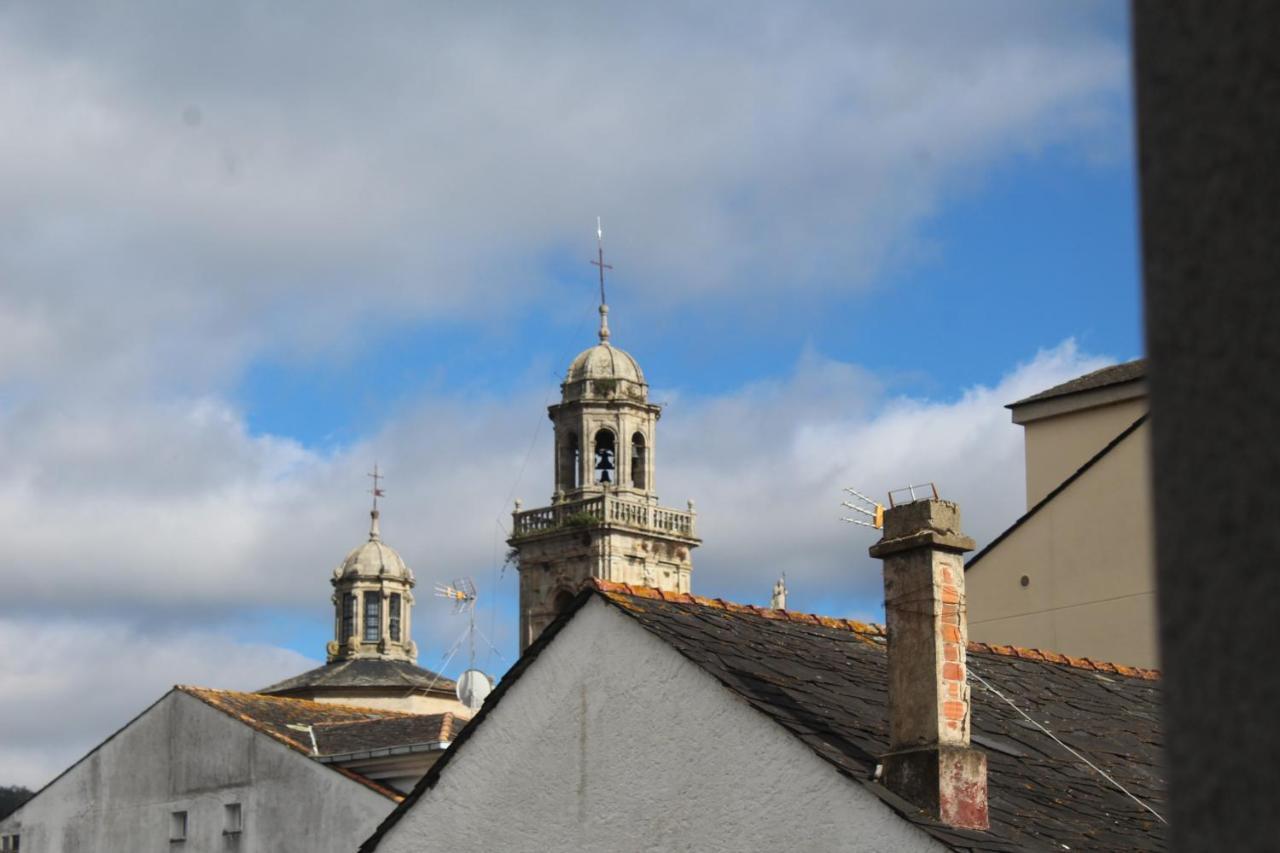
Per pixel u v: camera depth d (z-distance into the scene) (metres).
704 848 16.61
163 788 43.66
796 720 16.53
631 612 17.86
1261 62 3.28
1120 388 36.59
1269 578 3.18
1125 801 18.14
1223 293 3.29
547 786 18.19
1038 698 21.52
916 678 15.90
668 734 17.19
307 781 40.78
